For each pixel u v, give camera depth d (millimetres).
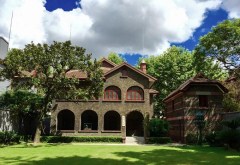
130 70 40250
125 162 17906
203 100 36344
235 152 24391
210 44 36531
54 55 30281
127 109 39281
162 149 27109
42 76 31500
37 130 32969
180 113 37500
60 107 39156
